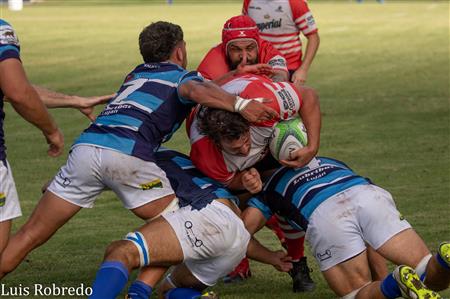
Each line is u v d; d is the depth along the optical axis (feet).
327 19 276.41
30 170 95.76
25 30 252.21
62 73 168.76
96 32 244.83
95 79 160.66
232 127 50.06
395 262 49.26
